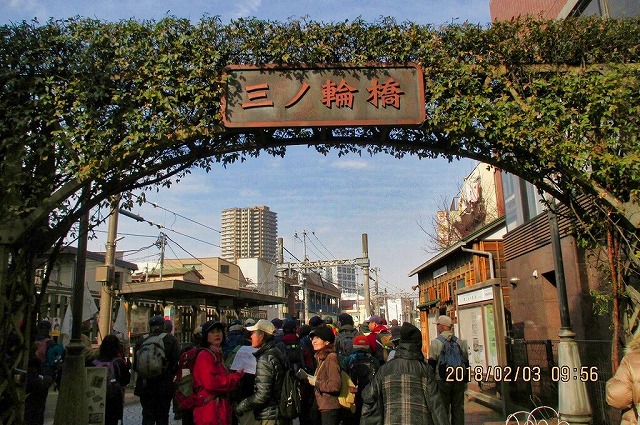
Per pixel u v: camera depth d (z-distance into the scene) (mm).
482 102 5859
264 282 47094
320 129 6207
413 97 6020
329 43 6082
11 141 5473
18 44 5637
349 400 5766
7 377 5215
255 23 6039
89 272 24891
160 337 6727
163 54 5836
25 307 5535
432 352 7594
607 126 5867
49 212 5480
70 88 5652
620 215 5867
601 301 7227
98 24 5887
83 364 7059
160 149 5910
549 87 6051
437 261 20438
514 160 6227
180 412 5766
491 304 9969
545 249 10703
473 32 6184
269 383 5121
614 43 6281
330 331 5883
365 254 33688
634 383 3908
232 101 5934
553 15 10516
